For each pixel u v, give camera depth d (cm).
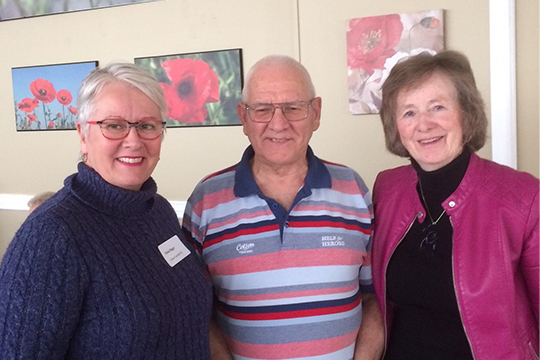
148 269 133
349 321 173
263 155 176
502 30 289
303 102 174
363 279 188
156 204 154
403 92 166
